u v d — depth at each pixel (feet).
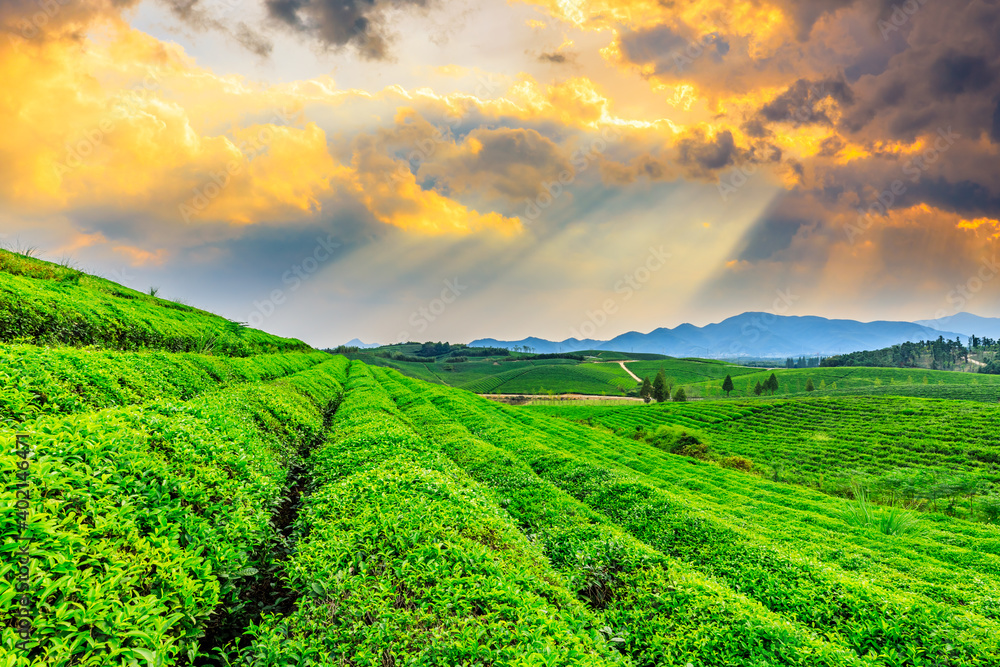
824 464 199.41
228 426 41.81
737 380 610.24
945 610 38.65
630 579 37.91
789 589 41.45
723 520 64.18
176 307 153.99
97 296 95.35
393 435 64.59
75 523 17.38
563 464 82.23
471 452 78.18
